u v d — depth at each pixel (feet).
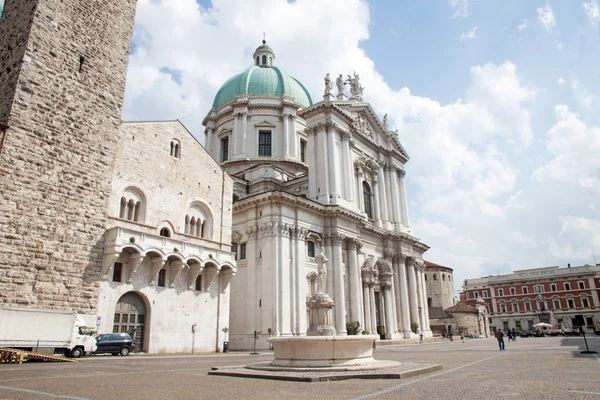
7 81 86.79
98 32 100.53
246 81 233.14
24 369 60.08
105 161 96.78
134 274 99.81
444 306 332.39
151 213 110.01
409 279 218.38
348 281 173.68
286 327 143.23
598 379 46.65
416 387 41.91
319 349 58.13
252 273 150.92
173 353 105.29
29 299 78.89
